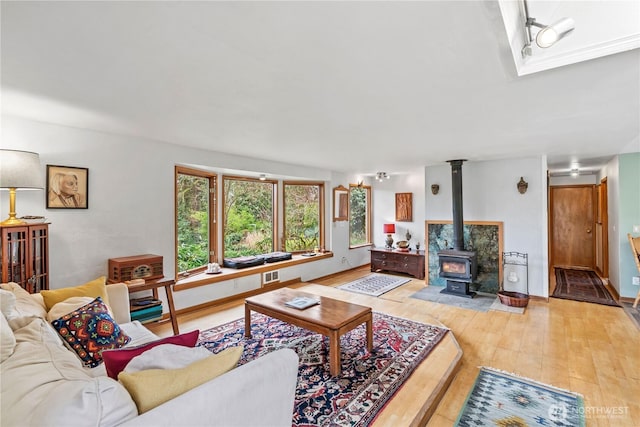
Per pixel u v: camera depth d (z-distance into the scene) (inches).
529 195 192.4
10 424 35.4
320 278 251.0
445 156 188.9
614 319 157.8
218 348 121.6
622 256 187.5
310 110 100.0
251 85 80.1
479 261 209.0
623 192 184.9
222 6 48.0
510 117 107.7
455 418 87.0
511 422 84.9
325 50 62.4
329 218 263.9
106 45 60.4
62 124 116.5
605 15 59.1
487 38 57.7
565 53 65.9
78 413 34.8
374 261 275.4
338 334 101.8
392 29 54.7
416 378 101.5
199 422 40.8
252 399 48.0
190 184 181.9
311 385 96.8
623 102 92.2
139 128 122.8
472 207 211.2
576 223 282.8
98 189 128.1
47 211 115.1
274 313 118.8
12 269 93.3
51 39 58.2
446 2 47.3
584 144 154.3
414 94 86.4
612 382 102.6
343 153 177.9
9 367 46.2
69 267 120.3
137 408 40.9
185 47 61.3
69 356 55.7
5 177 92.7
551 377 106.2
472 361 117.4
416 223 282.5
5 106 96.4
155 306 129.8
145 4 47.5
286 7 48.3
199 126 119.6
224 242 207.3
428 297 197.0
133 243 139.3
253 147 160.4
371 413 84.0
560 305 180.9
